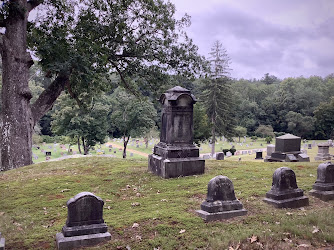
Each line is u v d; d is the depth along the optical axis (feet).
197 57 66.28
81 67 52.75
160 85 69.87
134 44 61.72
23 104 52.06
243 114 265.54
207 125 122.42
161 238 18.70
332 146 150.20
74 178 37.22
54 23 55.16
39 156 143.74
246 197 27.55
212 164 46.75
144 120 125.08
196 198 27.66
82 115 118.52
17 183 35.42
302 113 252.01
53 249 17.56
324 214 23.61
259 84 400.06
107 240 18.61
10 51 50.93
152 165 39.63
